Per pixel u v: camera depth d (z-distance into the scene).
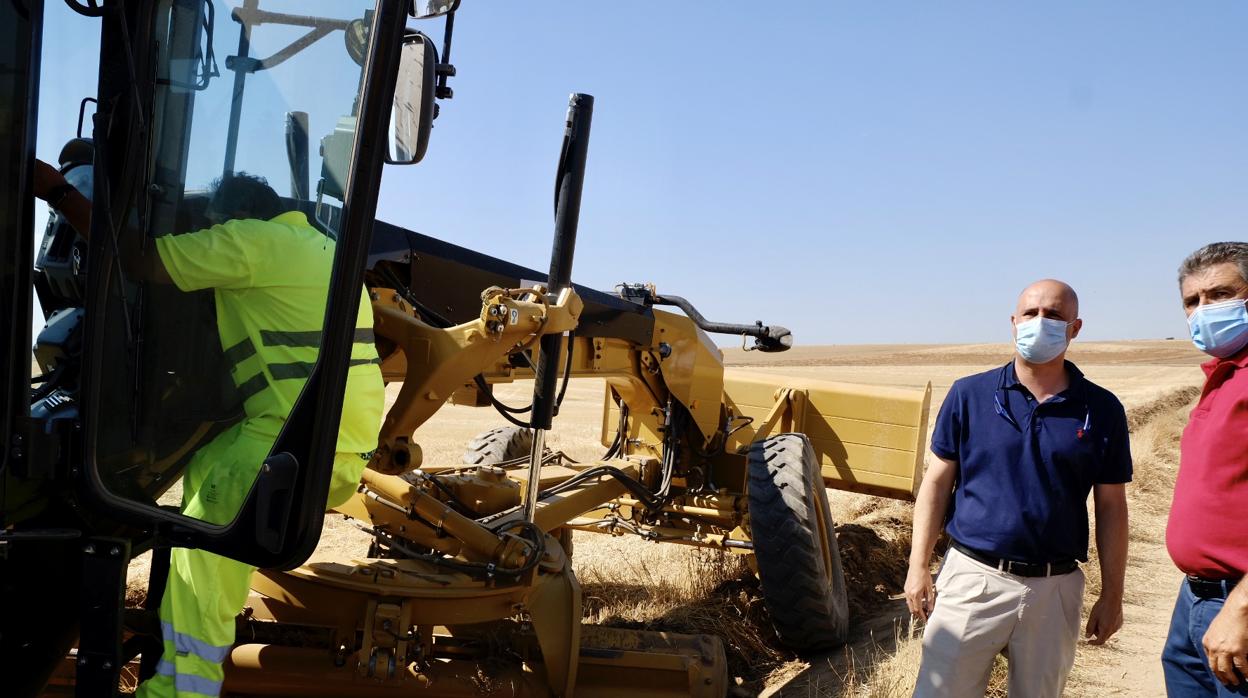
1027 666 3.76
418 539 4.48
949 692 3.82
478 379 4.54
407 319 4.03
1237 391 3.26
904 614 7.52
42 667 2.88
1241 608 3.03
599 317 5.80
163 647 3.08
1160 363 102.62
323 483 2.77
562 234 4.32
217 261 2.76
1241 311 3.30
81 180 2.92
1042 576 3.71
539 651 4.51
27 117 2.47
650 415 7.10
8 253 2.46
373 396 3.36
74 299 3.04
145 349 2.76
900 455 8.14
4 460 2.52
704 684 4.57
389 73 2.75
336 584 3.95
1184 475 3.50
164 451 2.84
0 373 2.49
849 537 9.22
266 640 4.36
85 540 2.71
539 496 5.79
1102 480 3.72
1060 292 3.64
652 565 8.11
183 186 2.75
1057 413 3.70
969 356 123.38
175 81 2.72
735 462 7.44
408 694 4.04
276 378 2.89
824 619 6.28
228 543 2.77
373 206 2.76
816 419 8.38
